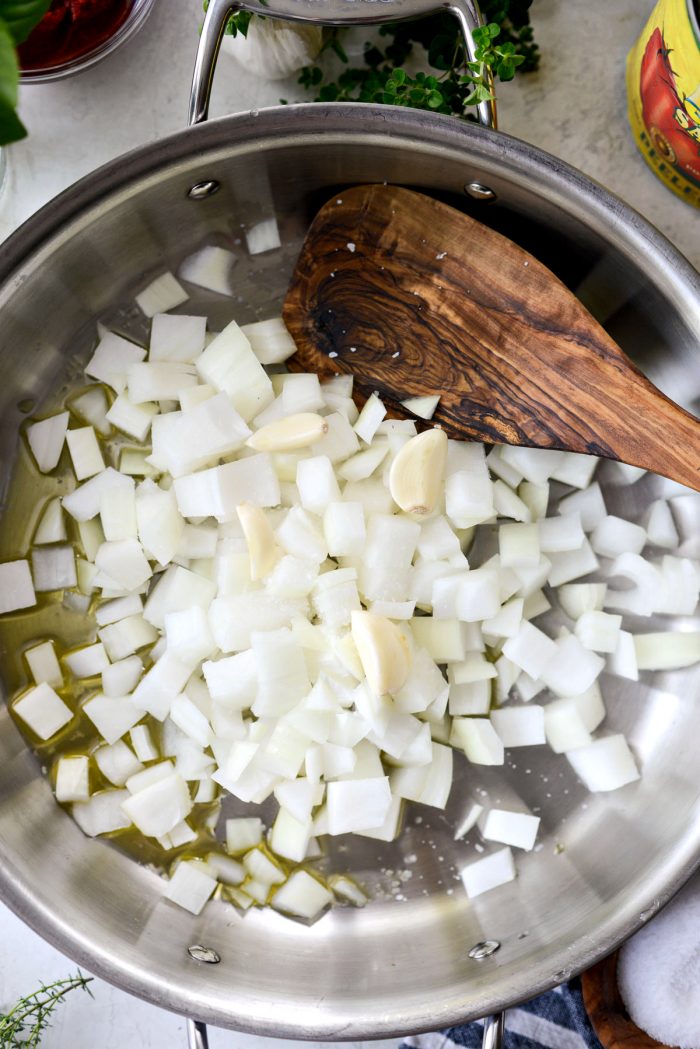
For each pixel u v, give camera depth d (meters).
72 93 0.56
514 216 0.53
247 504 0.52
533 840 0.55
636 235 0.50
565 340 0.52
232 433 0.53
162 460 0.54
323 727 0.53
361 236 0.53
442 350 0.53
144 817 0.54
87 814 0.55
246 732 0.54
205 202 0.54
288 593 0.53
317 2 0.50
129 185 0.51
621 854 0.55
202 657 0.54
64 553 0.55
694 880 0.55
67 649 0.55
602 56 0.56
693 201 0.56
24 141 0.56
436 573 0.54
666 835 0.53
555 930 0.53
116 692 0.55
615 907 0.52
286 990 0.52
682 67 0.50
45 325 0.54
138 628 0.55
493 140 0.49
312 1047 0.56
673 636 0.56
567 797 0.56
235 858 0.55
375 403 0.54
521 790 0.56
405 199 0.52
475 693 0.55
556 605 0.56
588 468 0.55
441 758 0.54
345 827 0.53
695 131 0.52
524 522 0.55
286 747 0.53
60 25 0.54
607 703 0.56
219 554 0.54
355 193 0.52
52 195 0.57
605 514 0.56
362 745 0.54
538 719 0.55
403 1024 0.50
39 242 0.51
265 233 0.56
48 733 0.55
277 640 0.52
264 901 0.55
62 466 0.56
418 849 0.56
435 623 0.54
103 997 0.56
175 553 0.54
